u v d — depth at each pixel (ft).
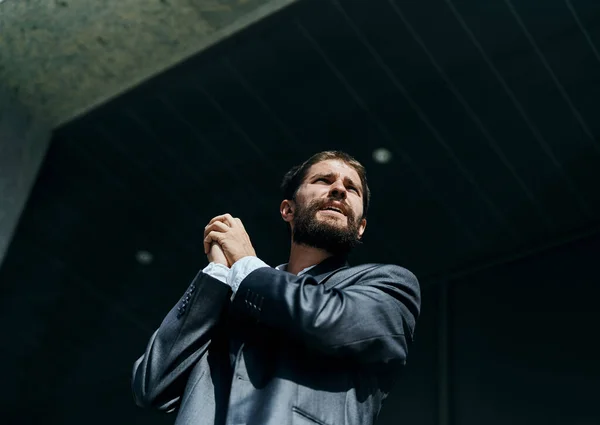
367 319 4.39
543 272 25.49
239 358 4.31
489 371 24.48
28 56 20.74
